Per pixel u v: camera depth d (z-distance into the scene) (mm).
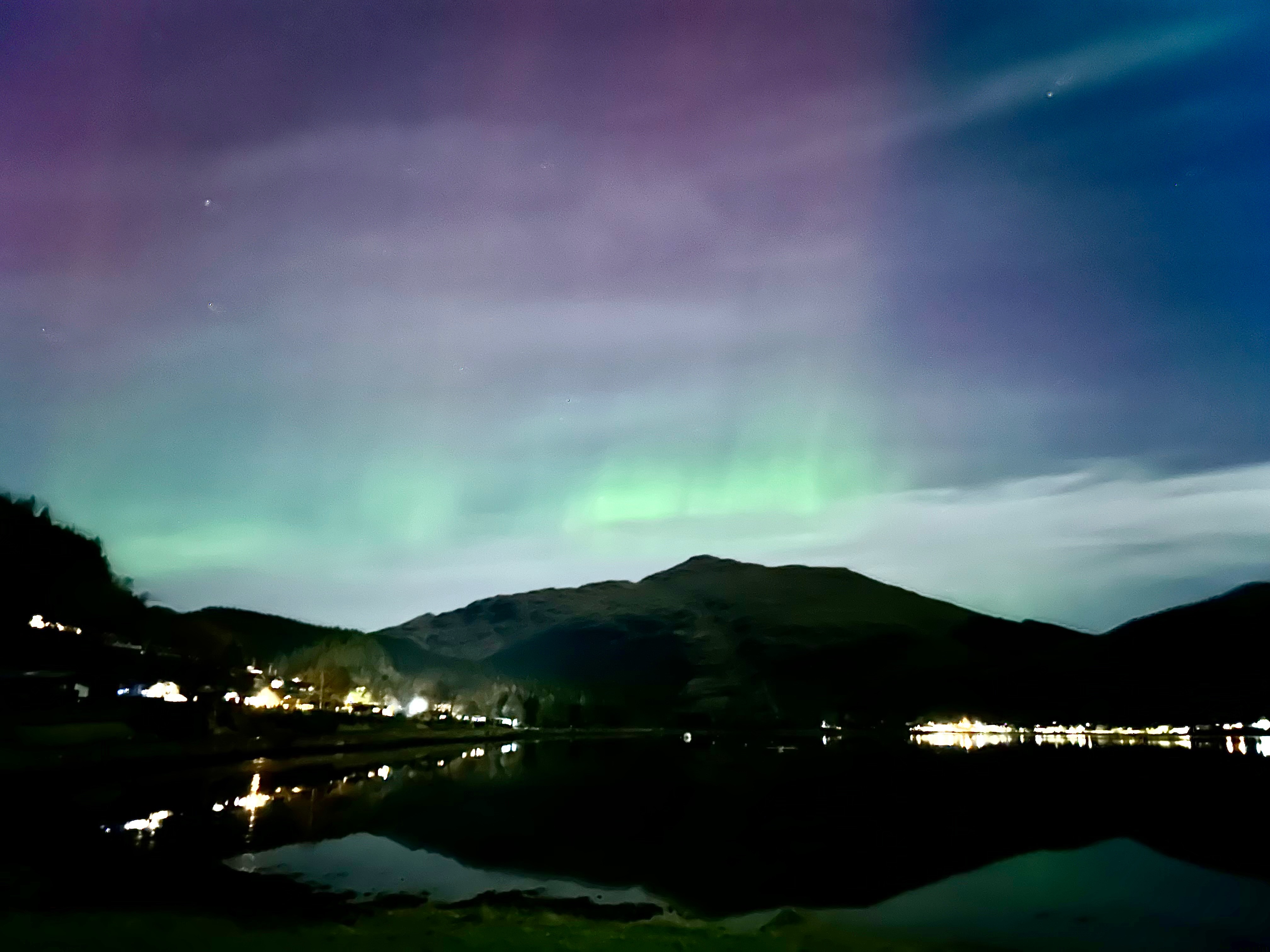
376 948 14977
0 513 105938
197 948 14586
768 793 61125
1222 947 21156
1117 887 28156
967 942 20953
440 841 34656
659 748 134125
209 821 37219
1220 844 37312
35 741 49812
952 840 38812
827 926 20141
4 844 28922
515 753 108562
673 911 23328
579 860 31812
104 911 18766
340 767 69188
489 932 17109
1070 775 74875
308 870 26891
